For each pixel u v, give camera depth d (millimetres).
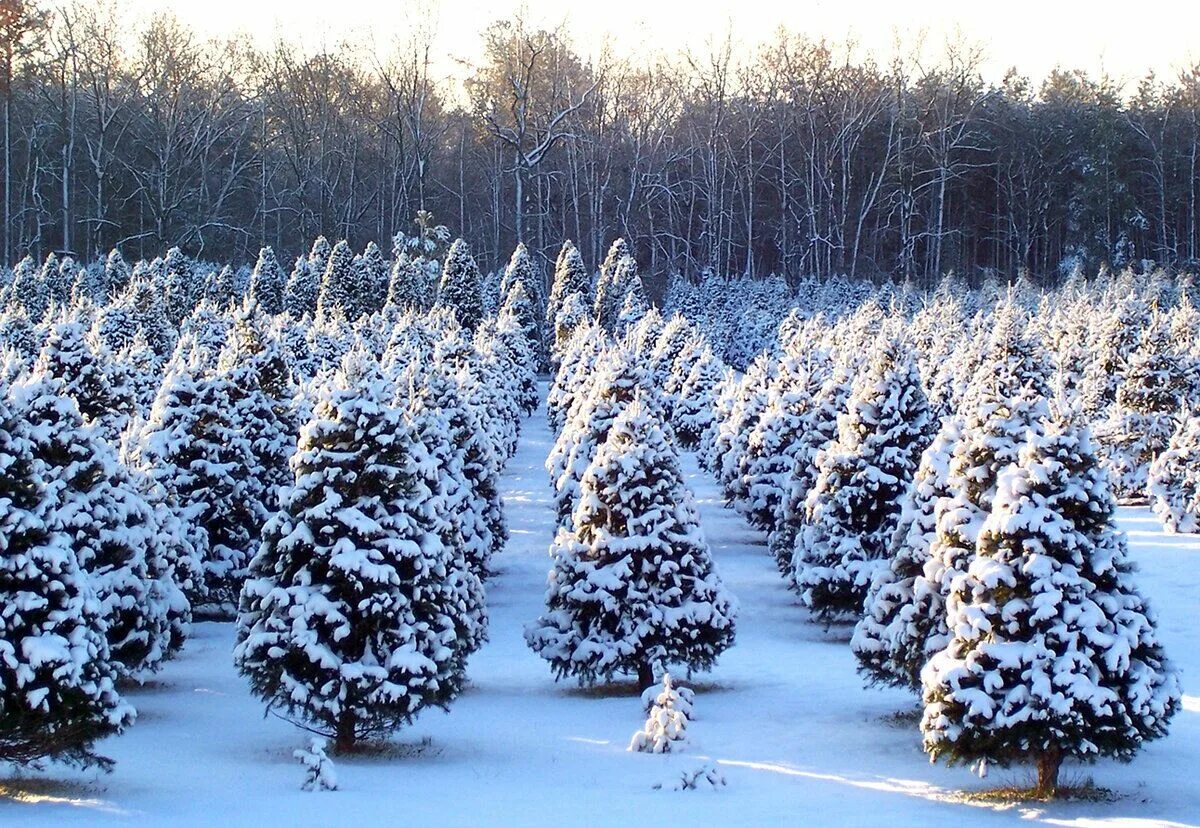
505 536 34906
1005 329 37500
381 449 19078
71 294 67125
